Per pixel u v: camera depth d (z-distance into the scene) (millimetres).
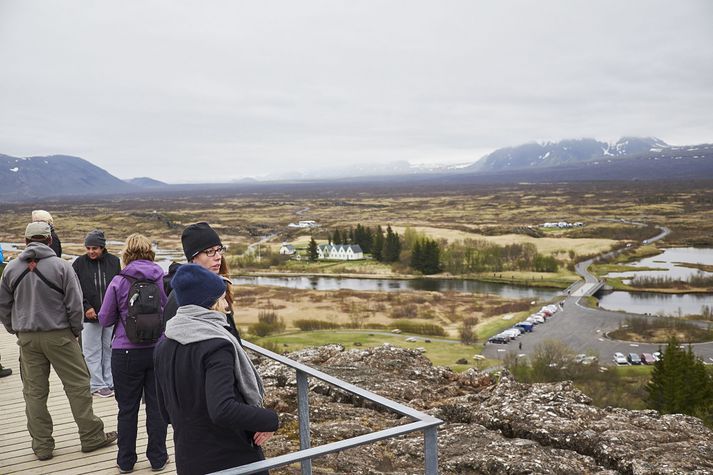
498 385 8898
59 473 5668
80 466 5828
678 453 6578
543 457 6484
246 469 2672
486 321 88500
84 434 6129
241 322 83750
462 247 155875
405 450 6855
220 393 2988
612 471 6227
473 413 7906
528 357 65125
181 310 3268
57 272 5855
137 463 5910
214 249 4324
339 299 100812
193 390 3119
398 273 140125
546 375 55062
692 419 7645
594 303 102875
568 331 84312
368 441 2969
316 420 7910
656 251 168250
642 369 62281
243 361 3283
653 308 99812
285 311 91688
